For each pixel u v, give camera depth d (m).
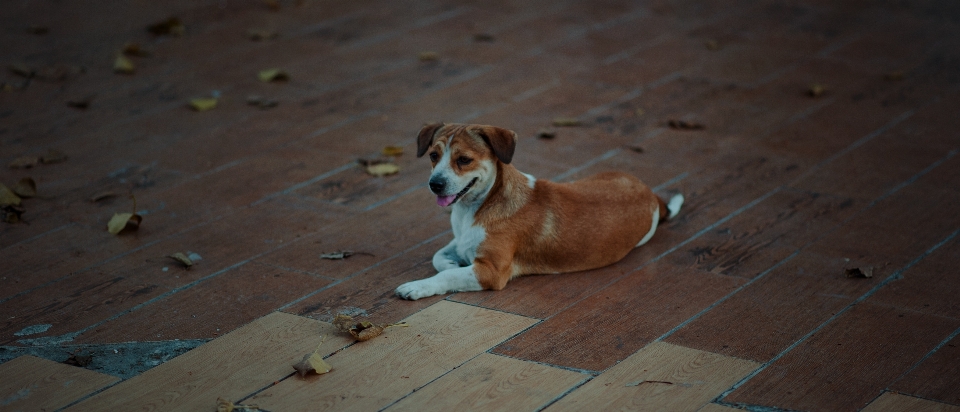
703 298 4.36
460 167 4.32
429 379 3.63
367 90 7.68
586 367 3.71
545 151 6.43
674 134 6.78
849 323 4.09
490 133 4.33
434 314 4.20
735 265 4.73
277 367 3.72
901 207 5.46
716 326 4.07
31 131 6.72
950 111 7.16
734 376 3.64
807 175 6.00
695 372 3.67
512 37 9.11
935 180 5.86
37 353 3.87
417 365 3.74
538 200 4.54
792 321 4.11
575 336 3.98
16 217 5.28
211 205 5.57
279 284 4.54
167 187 5.83
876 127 6.85
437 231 5.22
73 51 8.50
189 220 5.34
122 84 7.74
